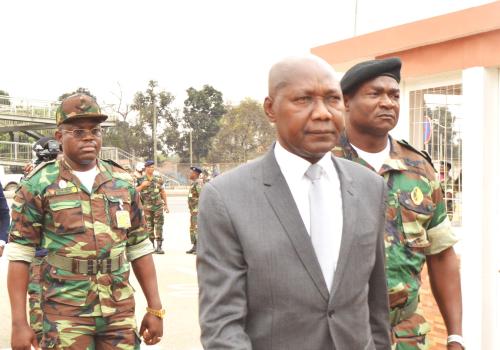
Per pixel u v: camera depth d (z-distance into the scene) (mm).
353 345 2189
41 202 4027
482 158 5090
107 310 3994
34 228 4059
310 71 2205
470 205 5152
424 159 3346
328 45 6320
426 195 3225
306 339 2141
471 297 5137
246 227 2158
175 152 68875
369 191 2373
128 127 67438
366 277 2270
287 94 2213
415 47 5574
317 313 2152
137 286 9680
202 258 2215
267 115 2350
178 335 7059
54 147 6438
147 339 4316
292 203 2197
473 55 5113
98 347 4062
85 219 4043
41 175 4078
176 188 53844
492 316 5113
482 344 5082
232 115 63781
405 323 3141
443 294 3346
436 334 5305
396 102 3225
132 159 52219
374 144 3258
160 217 14062
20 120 45750
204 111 69750
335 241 2227
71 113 4062
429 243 3303
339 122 2244
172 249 15039
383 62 3176
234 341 2086
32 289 5703
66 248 4000
